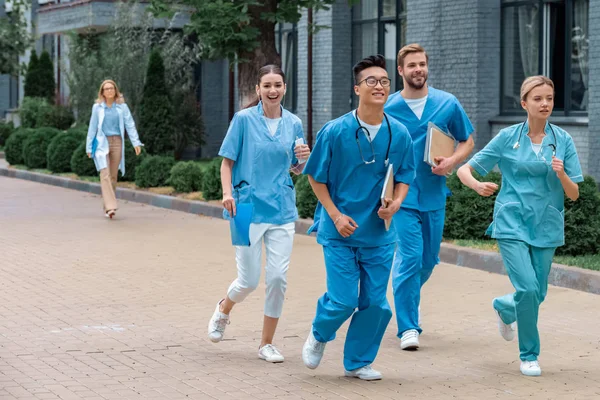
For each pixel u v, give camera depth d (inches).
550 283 487.8
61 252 597.9
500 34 878.4
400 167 327.0
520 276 332.2
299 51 1157.1
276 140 356.5
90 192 958.4
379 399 306.0
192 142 1235.9
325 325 325.4
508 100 878.4
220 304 370.3
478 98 878.4
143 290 485.7
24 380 327.6
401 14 1026.7
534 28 849.5
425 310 436.8
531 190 336.2
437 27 909.8
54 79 1566.2
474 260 533.0
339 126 320.2
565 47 823.1
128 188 911.7
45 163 1151.6
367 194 323.0
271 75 354.9
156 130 1154.7
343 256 322.0
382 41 1056.8
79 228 703.1
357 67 320.8
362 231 322.0
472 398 306.8
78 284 500.4
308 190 688.4
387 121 322.0
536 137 338.3
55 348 371.9
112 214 756.0
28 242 637.3
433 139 378.9
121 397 308.7
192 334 396.2
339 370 342.0
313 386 321.4
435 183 387.9
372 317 325.7
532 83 333.7
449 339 386.3
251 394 312.0
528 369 332.5
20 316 428.1
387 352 368.2
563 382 324.2
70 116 1422.2
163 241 641.6
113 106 759.7
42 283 502.6
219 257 580.7
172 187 886.4
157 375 334.6
